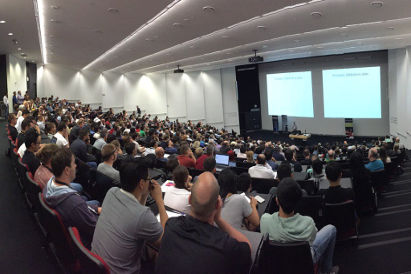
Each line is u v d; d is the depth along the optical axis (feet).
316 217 12.94
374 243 13.76
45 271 9.71
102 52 51.55
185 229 5.09
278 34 40.40
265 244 7.39
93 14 28.45
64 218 8.01
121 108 91.86
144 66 75.97
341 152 48.03
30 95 71.82
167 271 4.91
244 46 52.31
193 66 83.41
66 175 8.74
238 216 9.87
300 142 77.20
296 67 84.07
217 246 4.78
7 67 55.26
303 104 83.82
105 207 6.99
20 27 33.91
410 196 21.16
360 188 17.40
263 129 96.84
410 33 42.78
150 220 6.66
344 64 74.69
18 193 17.11
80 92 84.07
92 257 5.68
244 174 12.62
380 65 69.46
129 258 6.60
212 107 99.09
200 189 5.14
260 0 25.36
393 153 31.32
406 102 56.29
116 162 17.13
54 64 74.90
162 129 53.11
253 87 95.76
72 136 22.76
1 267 9.96
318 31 40.52
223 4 26.58
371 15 31.17
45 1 24.86
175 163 14.67
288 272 7.78
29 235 12.22
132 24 32.01
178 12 28.86
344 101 75.72
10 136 24.30
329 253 9.77
